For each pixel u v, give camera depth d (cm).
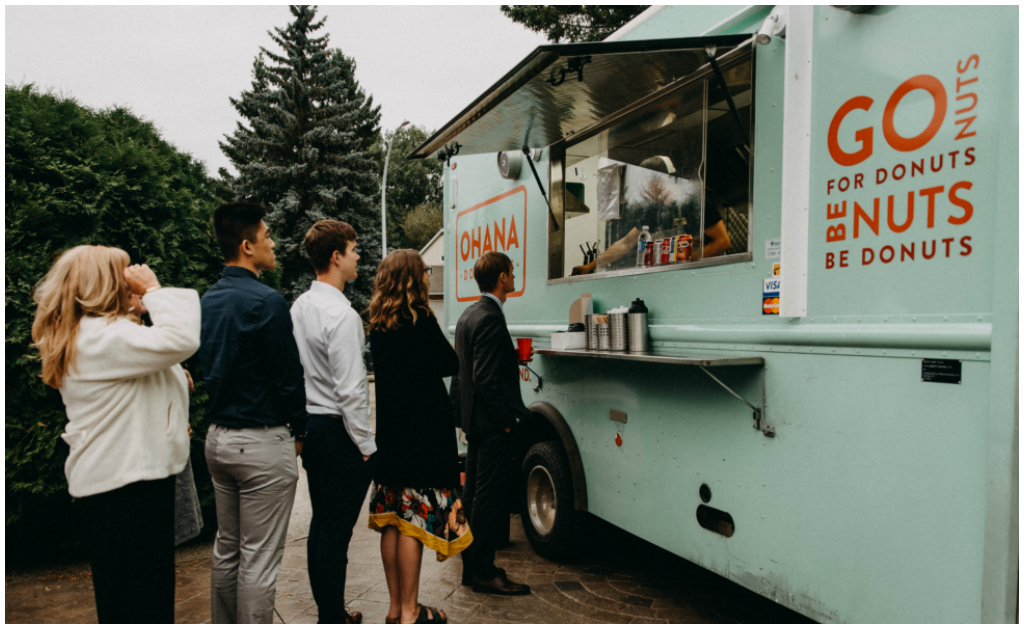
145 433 206
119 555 202
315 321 260
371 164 2683
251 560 235
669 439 282
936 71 184
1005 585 165
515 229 410
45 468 332
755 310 243
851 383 206
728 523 253
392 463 261
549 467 360
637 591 323
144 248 376
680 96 286
